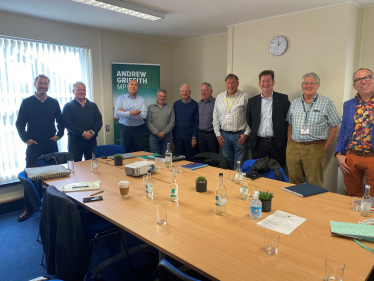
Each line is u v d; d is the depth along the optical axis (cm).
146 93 531
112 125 509
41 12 371
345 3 336
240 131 413
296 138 333
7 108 383
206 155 328
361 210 176
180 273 104
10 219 353
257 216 167
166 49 584
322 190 215
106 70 491
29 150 371
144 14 368
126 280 226
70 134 412
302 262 121
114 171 285
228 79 403
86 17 398
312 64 372
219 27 462
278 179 251
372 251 129
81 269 180
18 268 247
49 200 188
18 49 388
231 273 114
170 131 483
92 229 210
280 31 395
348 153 290
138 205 192
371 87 264
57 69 431
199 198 205
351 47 354
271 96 365
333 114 316
